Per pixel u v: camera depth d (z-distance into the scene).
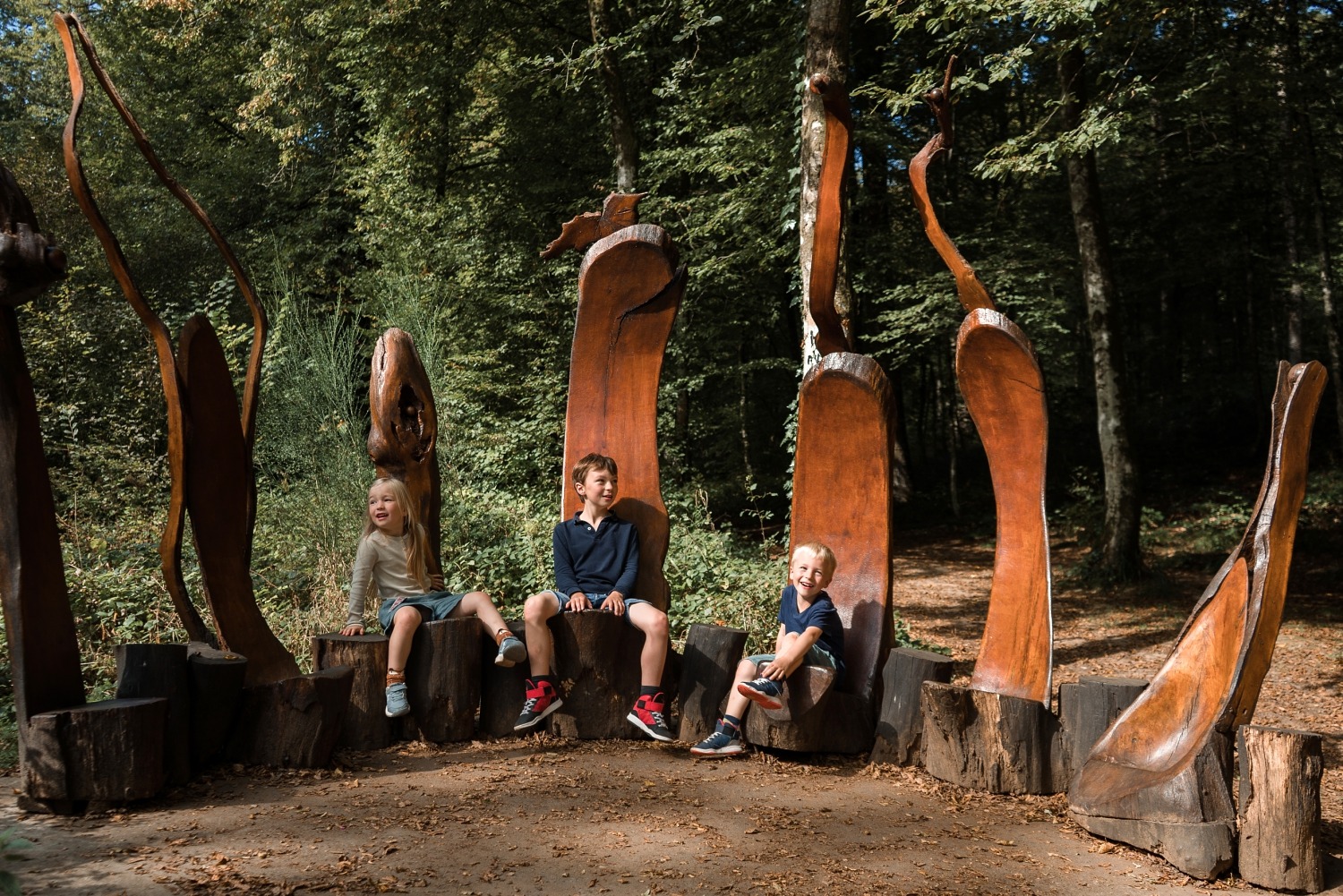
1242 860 3.28
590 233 5.35
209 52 19.25
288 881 2.95
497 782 4.02
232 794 3.82
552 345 15.31
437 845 3.29
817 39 8.00
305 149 18.86
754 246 13.41
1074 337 22.59
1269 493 3.72
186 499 4.30
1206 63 10.93
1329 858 3.61
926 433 31.34
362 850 3.22
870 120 14.18
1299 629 10.51
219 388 4.44
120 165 18.80
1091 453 22.94
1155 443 23.36
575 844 3.33
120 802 3.61
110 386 10.83
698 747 4.48
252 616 4.54
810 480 5.08
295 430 8.83
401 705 4.49
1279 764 3.24
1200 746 3.52
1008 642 4.57
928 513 20.98
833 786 4.17
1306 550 14.52
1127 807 3.55
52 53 21.50
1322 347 23.34
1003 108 17.06
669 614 7.21
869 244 15.35
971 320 4.46
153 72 19.81
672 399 15.37
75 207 15.95
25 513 3.65
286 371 8.98
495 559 7.84
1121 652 9.68
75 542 7.35
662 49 13.89
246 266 18.11
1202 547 15.23
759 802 3.89
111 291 12.23
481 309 15.85
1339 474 17.80
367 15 15.15
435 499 5.21
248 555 4.61
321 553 7.60
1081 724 4.14
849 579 4.97
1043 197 17.80
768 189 12.68
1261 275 21.03
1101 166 17.41
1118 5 8.55
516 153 16.86
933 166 16.20
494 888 2.95
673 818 3.64
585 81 14.98
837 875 3.15
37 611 3.65
